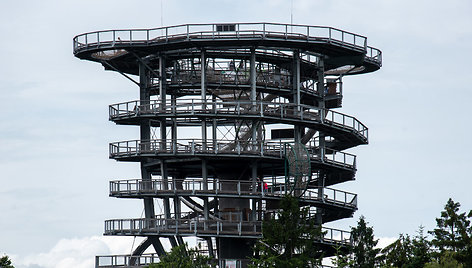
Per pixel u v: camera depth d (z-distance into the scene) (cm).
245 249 12262
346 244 12400
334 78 13800
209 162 12569
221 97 13425
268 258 10612
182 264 10750
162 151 12175
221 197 12069
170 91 13312
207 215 12150
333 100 13775
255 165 12262
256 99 13400
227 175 12700
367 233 11869
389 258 12225
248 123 12812
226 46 12250
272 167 13000
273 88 12794
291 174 11869
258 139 12719
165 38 12200
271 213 12556
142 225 12181
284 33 12200
